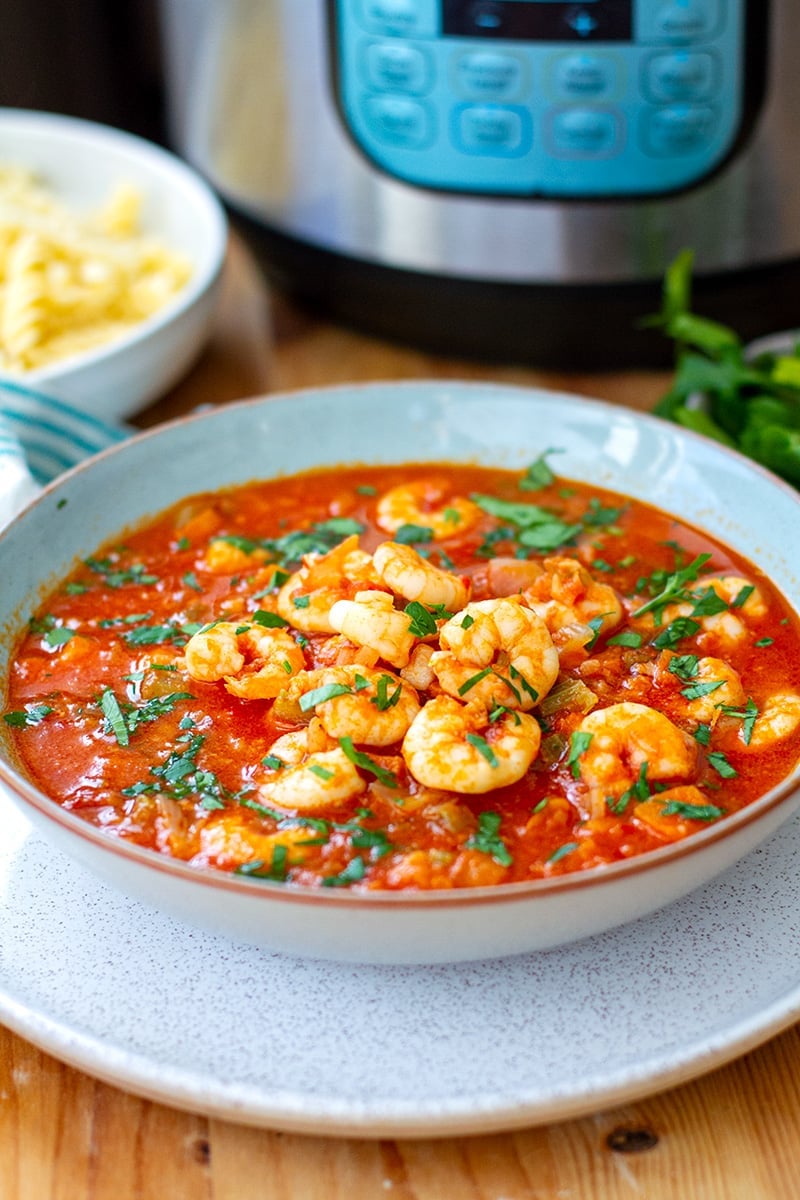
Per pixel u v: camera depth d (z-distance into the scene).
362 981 0.53
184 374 0.81
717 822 0.53
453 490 0.66
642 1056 0.51
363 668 0.56
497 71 0.72
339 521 0.65
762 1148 0.52
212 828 0.53
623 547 0.64
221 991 0.53
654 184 0.74
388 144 0.75
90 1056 0.51
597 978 0.53
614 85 0.72
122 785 0.55
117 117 0.98
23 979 0.53
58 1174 0.52
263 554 0.63
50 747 0.56
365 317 0.82
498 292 0.77
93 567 0.63
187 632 0.60
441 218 0.76
